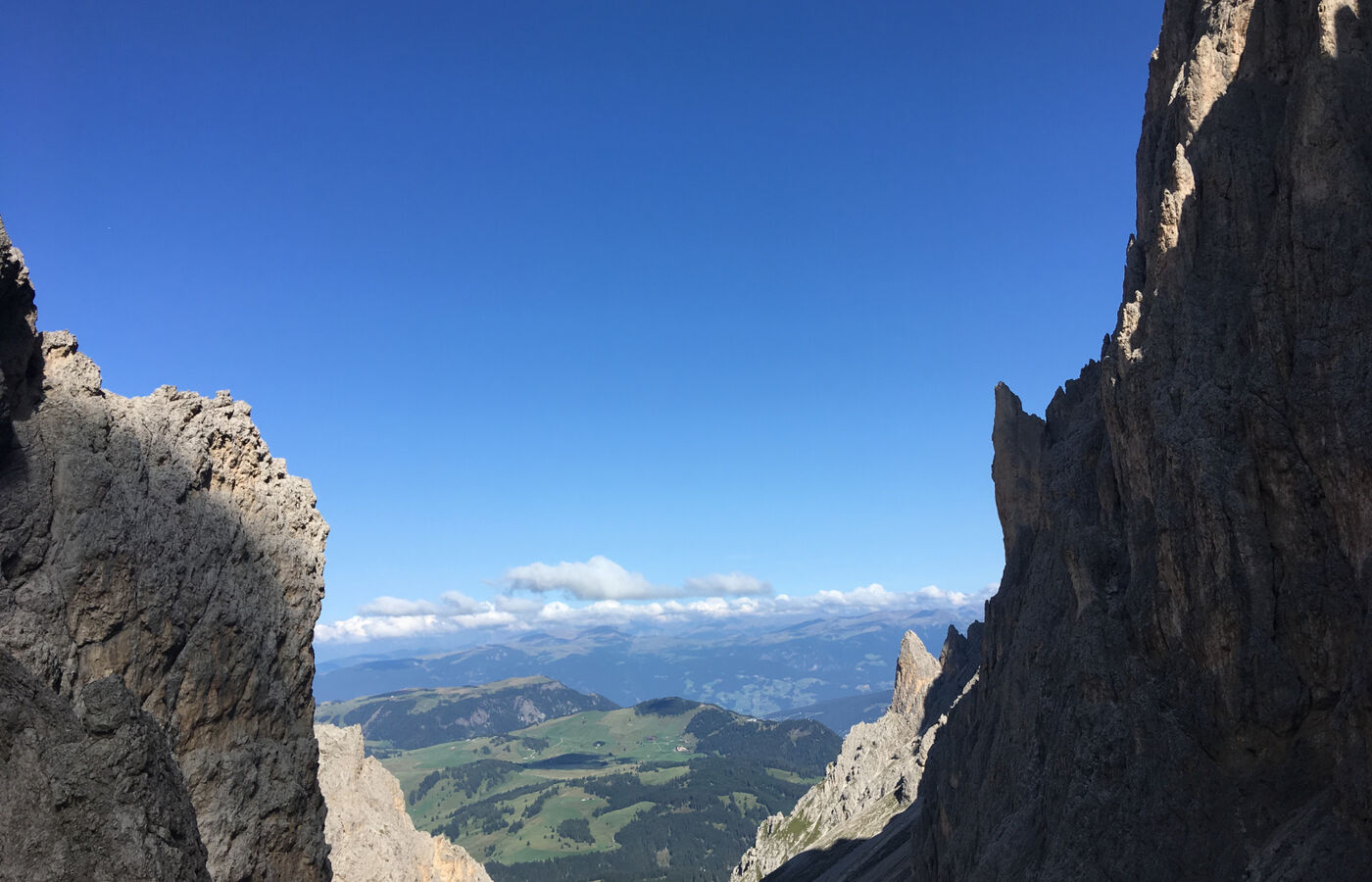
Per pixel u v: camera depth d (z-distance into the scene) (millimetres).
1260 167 62094
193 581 37562
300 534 45625
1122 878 52125
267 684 40344
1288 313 53469
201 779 35781
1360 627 47156
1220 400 55656
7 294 32906
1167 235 64688
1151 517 61250
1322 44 55062
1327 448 49219
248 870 36406
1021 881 61312
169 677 35750
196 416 41062
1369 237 50406
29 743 18797
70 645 32281
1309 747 49031
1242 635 51594
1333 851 42406
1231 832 49125
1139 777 54469
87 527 33656
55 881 17656
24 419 33906
